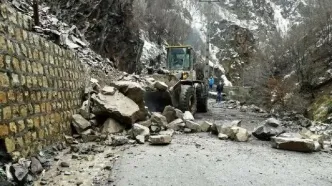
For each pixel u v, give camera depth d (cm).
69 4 1288
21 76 431
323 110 973
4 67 388
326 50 1219
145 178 427
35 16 615
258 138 718
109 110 691
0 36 383
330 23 1231
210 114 1274
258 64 1611
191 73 1126
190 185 404
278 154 577
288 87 1271
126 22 1716
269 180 430
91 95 739
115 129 691
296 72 1251
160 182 413
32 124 460
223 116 1207
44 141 506
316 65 1207
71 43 960
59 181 410
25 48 450
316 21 1338
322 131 822
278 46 1478
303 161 531
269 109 1359
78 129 648
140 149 587
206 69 2217
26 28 472
